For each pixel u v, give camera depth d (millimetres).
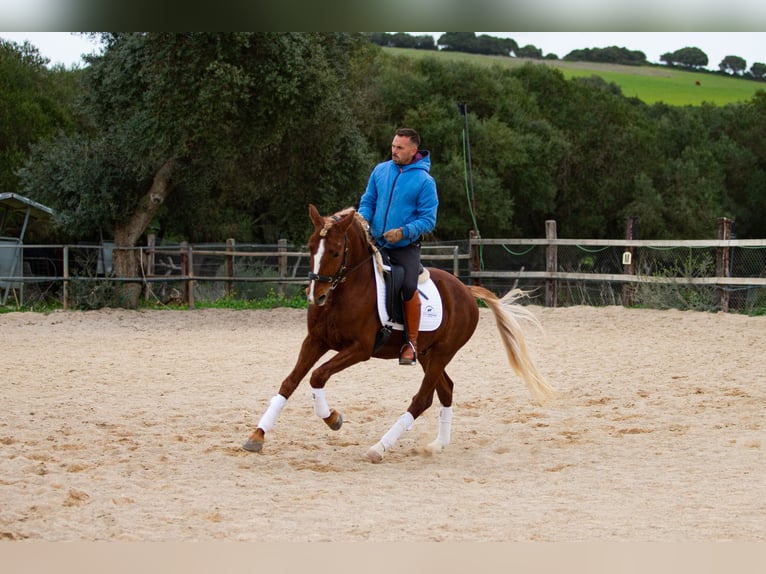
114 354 13172
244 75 19656
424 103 37719
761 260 19703
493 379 11164
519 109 40938
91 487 5703
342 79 24250
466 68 40906
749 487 5984
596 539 4785
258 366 12125
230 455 6961
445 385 7523
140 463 6520
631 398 9742
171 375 11227
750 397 9570
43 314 18562
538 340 14773
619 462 6875
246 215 31922
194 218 29344
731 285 17891
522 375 7828
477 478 6395
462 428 8359
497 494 5863
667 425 8289
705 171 44781
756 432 7879
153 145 20516
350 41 24453
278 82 19797
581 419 8664
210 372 11539
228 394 9906
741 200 47625
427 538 4789
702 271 18609
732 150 47062
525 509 5441
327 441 7691
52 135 29750
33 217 24391
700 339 14469
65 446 6996
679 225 42688
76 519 4984
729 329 15391
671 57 67688
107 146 22656
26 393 9656
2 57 31766
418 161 7207
